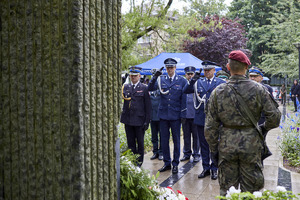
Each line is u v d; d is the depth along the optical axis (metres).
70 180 1.98
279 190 2.30
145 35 12.90
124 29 11.98
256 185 3.23
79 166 1.96
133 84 6.34
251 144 3.19
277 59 25.22
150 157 7.93
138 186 3.14
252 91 3.23
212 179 5.96
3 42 2.00
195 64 11.59
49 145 1.98
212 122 3.38
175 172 6.37
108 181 2.21
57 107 1.96
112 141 2.24
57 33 1.94
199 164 7.12
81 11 1.94
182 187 5.51
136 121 6.18
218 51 22.03
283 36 22.59
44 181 2.01
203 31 22.06
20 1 1.96
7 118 2.03
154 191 3.31
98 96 2.09
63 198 1.99
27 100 1.99
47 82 1.96
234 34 23.28
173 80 6.47
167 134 6.51
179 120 6.43
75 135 1.95
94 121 2.06
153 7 12.27
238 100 3.23
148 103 6.27
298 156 6.97
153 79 6.20
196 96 6.15
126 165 3.21
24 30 1.97
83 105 1.98
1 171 2.07
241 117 3.22
